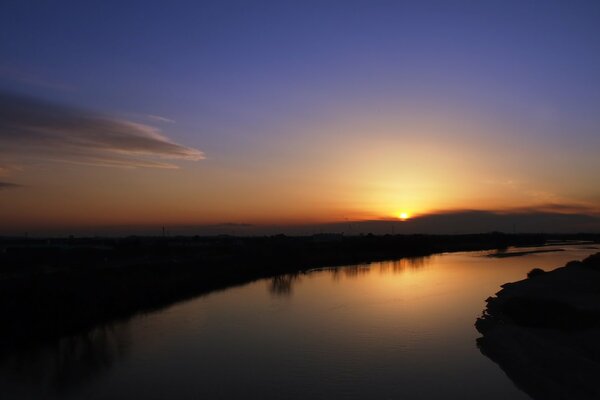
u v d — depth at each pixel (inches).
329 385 692.7
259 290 1754.4
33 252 2480.3
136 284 1558.8
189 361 821.9
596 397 581.9
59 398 666.2
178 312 1298.0
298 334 1007.6
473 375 729.0
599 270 2011.6
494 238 6983.3
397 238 5285.4
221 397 653.9
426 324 1098.1
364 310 1288.1
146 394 671.8
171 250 2974.9
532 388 669.3
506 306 1219.9
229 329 1067.3
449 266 2802.7
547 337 883.4
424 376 727.7
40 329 1039.6
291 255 2957.7
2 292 1080.2
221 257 2588.6
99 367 799.1
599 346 773.9
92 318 1189.1
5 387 711.7
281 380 716.7
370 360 810.8
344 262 3147.1
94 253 2598.4
